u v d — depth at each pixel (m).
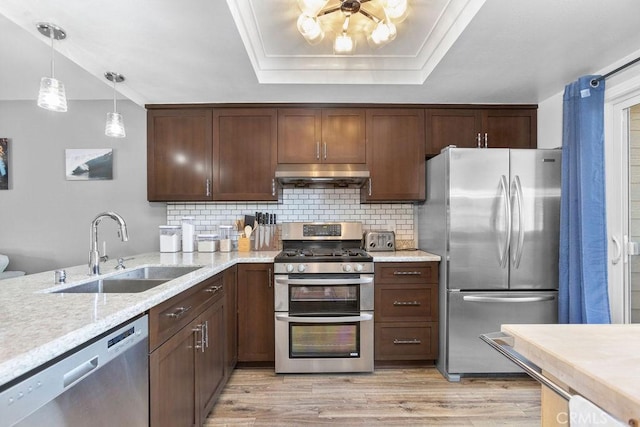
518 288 2.44
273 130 2.90
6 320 0.98
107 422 1.01
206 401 1.88
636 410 0.60
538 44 1.91
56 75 2.55
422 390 2.31
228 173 2.90
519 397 2.22
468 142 2.91
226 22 1.67
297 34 2.05
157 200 2.91
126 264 2.20
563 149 2.30
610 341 0.89
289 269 2.53
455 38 1.85
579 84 2.16
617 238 2.17
